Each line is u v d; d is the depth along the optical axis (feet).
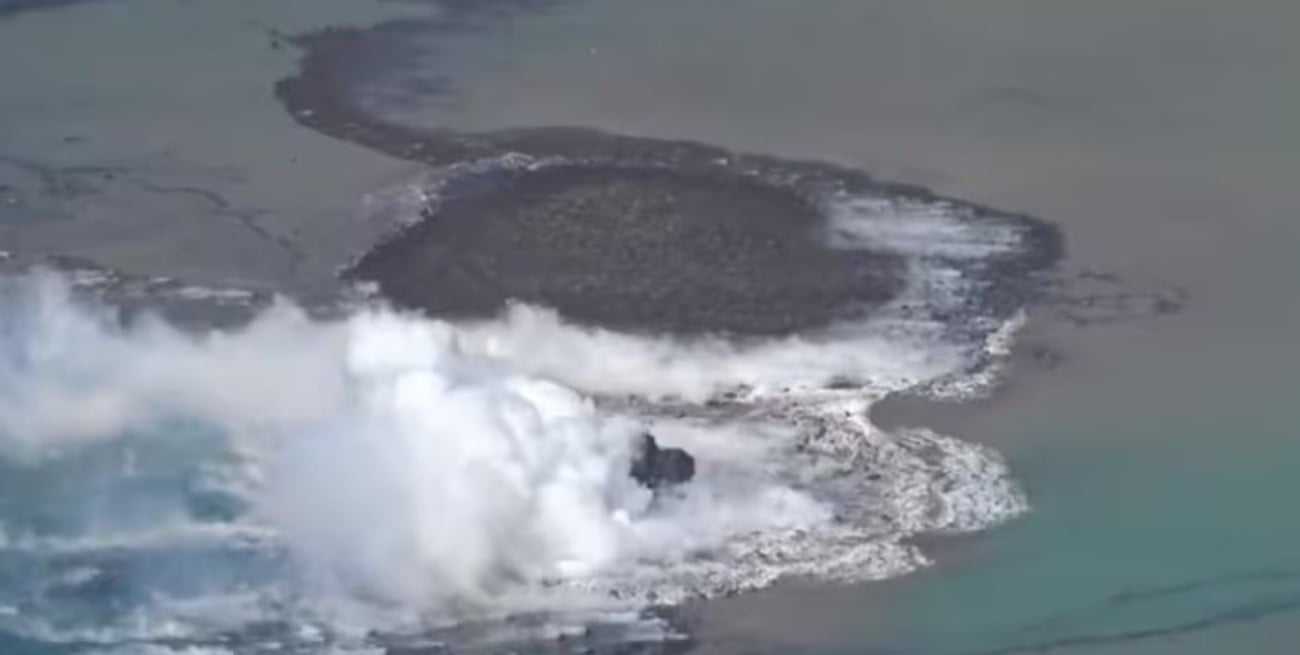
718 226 549.13
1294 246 549.13
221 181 571.28
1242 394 482.69
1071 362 495.41
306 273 525.75
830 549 424.87
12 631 397.19
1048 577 418.51
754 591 411.75
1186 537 431.84
